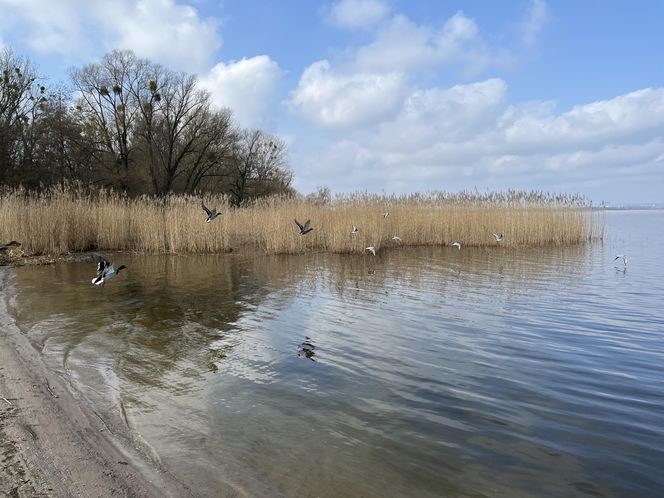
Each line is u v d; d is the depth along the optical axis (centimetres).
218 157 4459
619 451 482
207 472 436
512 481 431
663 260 1947
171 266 1778
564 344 840
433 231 2511
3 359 705
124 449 470
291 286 1380
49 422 514
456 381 668
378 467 452
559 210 2578
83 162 3650
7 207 1927
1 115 3256
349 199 2359
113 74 3853
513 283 1429
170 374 680
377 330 923
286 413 562
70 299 1171
